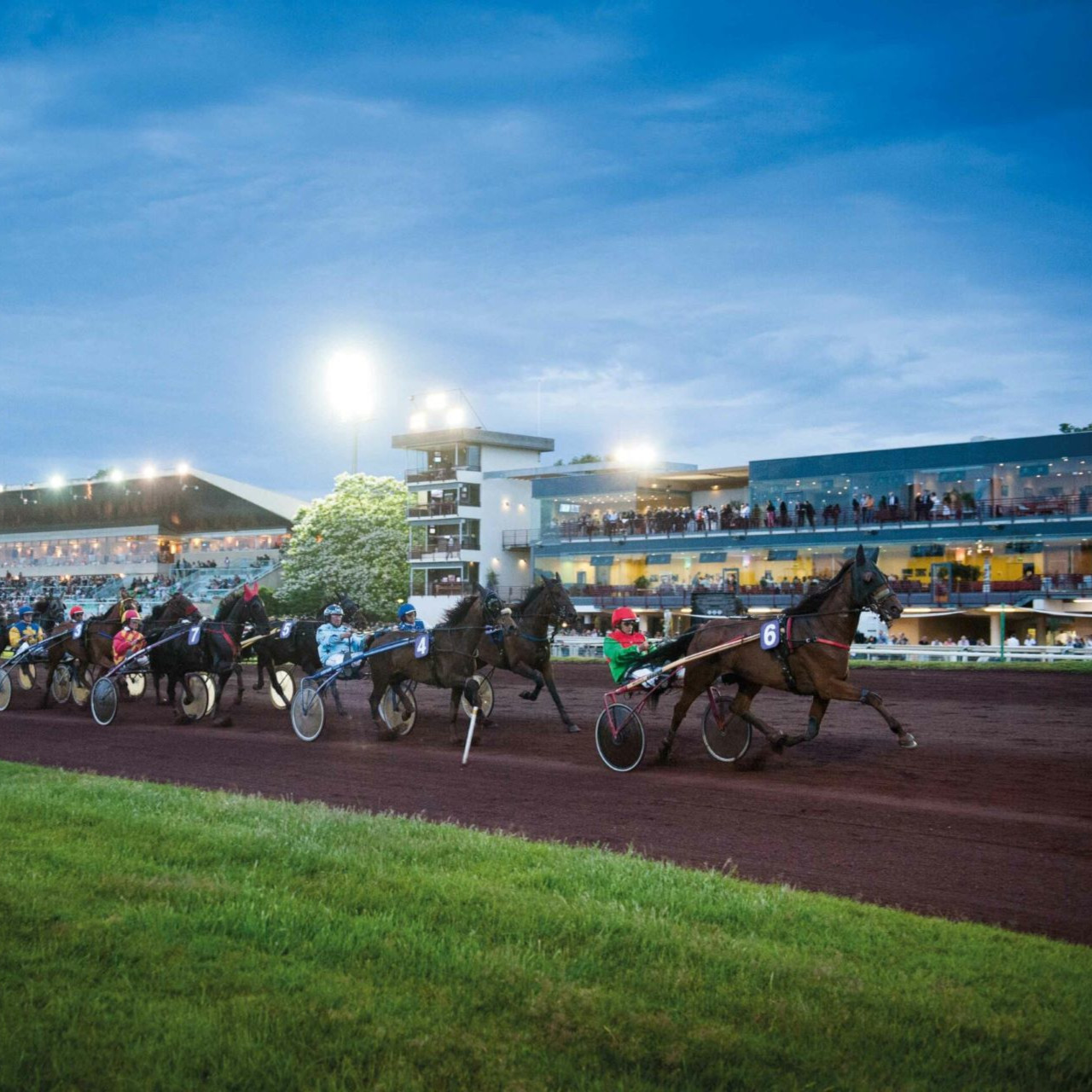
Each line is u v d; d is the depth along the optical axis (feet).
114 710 64.49
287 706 68.64
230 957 19.62
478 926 21.34
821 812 34.83
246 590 64.64
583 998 17.57
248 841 28.07
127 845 28.14
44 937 20.76
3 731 62.03
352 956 19.67
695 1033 16.33
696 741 50.85
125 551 267.39
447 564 215.31
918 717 58.80
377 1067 15.43
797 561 165.68
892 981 18.39
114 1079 15.05
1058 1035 16.26
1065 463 150.61
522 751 50.21
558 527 194.18
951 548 153.17
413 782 41.98
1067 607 138.62
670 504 198.49
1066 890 25.82
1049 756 45.16
